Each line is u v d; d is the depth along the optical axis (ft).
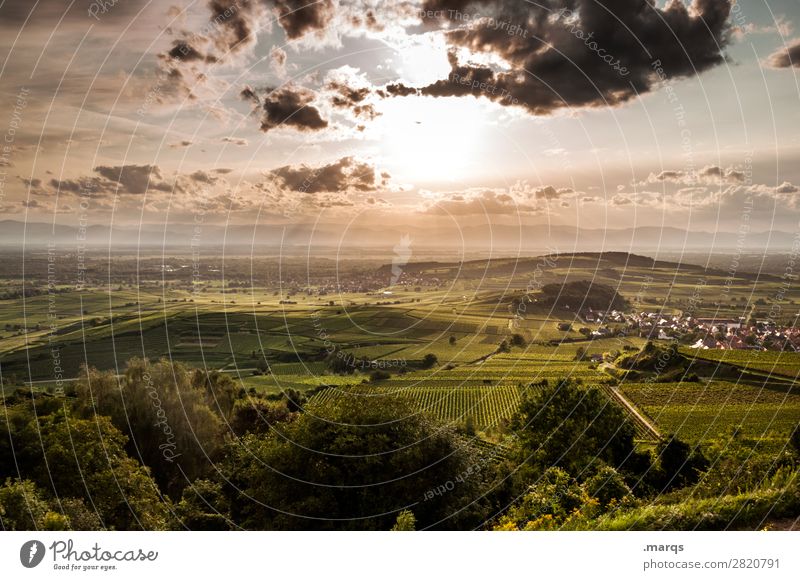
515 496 75.15
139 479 66.64
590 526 40.01
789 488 39.14
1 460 64.49
